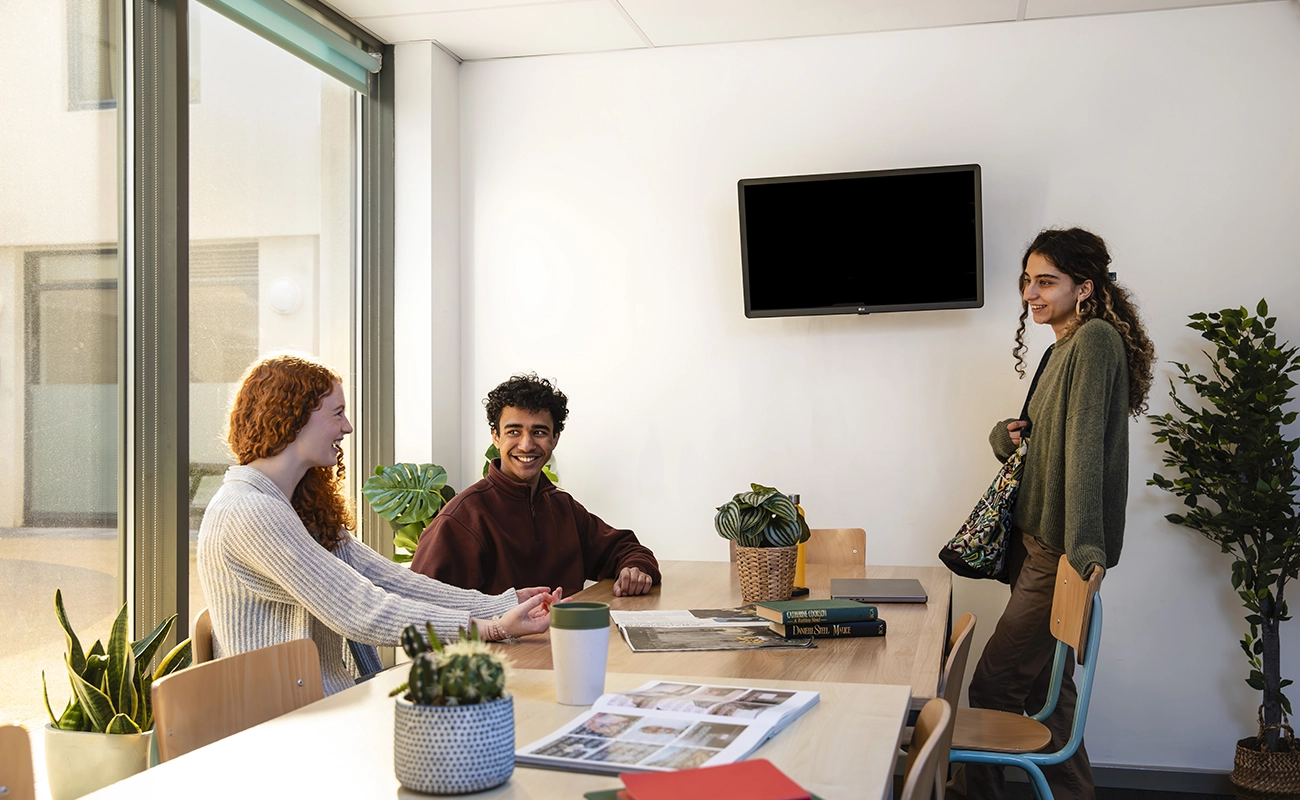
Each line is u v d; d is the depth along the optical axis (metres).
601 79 4.07
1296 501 3.44
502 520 2.77
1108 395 2.58
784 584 2.42
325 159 3.75
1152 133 3.62
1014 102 3.72
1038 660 2.73
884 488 3.80
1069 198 3.67
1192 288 3.57
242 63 3.29
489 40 3.97
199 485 3.07
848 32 3.84
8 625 2.46
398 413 4.02
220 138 3.19
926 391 3.77
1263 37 3.54
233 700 1.51
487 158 4.17
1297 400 3.49
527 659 1.80
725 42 3.96
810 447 3.86
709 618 2.18
